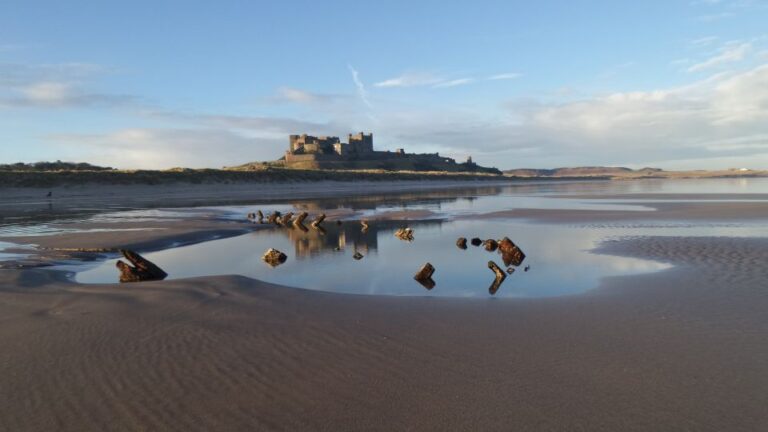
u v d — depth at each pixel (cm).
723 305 813
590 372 557
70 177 5466
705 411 465
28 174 5241
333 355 620
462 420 455
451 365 583
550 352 620
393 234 2075
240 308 839
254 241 1927
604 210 2934
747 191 5541
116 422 459
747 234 1689
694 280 1008
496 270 1153
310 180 8338
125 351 635
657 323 730
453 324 746
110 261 1451
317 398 503
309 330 719
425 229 2227
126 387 532
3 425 457
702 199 3925
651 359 591
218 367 584
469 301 890
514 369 568
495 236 1917
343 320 770
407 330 718
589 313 794
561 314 792
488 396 502
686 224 2088
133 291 950
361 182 9388
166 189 6175
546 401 489
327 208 3697
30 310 823
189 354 625
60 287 1001
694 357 594
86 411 480
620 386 520
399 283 1131
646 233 1827
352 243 1830
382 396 506
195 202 4469
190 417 467
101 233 2000
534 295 967
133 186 5894
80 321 763
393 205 3944
